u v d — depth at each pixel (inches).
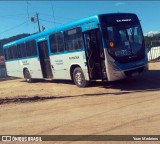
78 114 405.7
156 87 548.4
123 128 322.3
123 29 579.5
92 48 588.4
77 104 471.8
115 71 557.3
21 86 831.7
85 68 611.2
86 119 375.2
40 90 689.6
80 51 616.4
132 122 339.6
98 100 484.4
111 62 555.8
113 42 561.6
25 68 892.0
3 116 444.1
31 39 818.8
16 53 930.1
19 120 410.0
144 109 391.9
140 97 471.2
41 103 510.9
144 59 593.9
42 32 758.5
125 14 595.8
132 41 585.3
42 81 900.0
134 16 606.9
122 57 564.7
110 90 568.7
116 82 655.8
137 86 581.3
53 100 528.7
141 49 592.4
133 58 576.7
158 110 378.6
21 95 631.2
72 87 666.8
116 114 382.3
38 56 793.6
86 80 621.3
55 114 421.7
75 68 645.3
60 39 679.7
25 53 869.2
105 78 569.6
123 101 455.5
